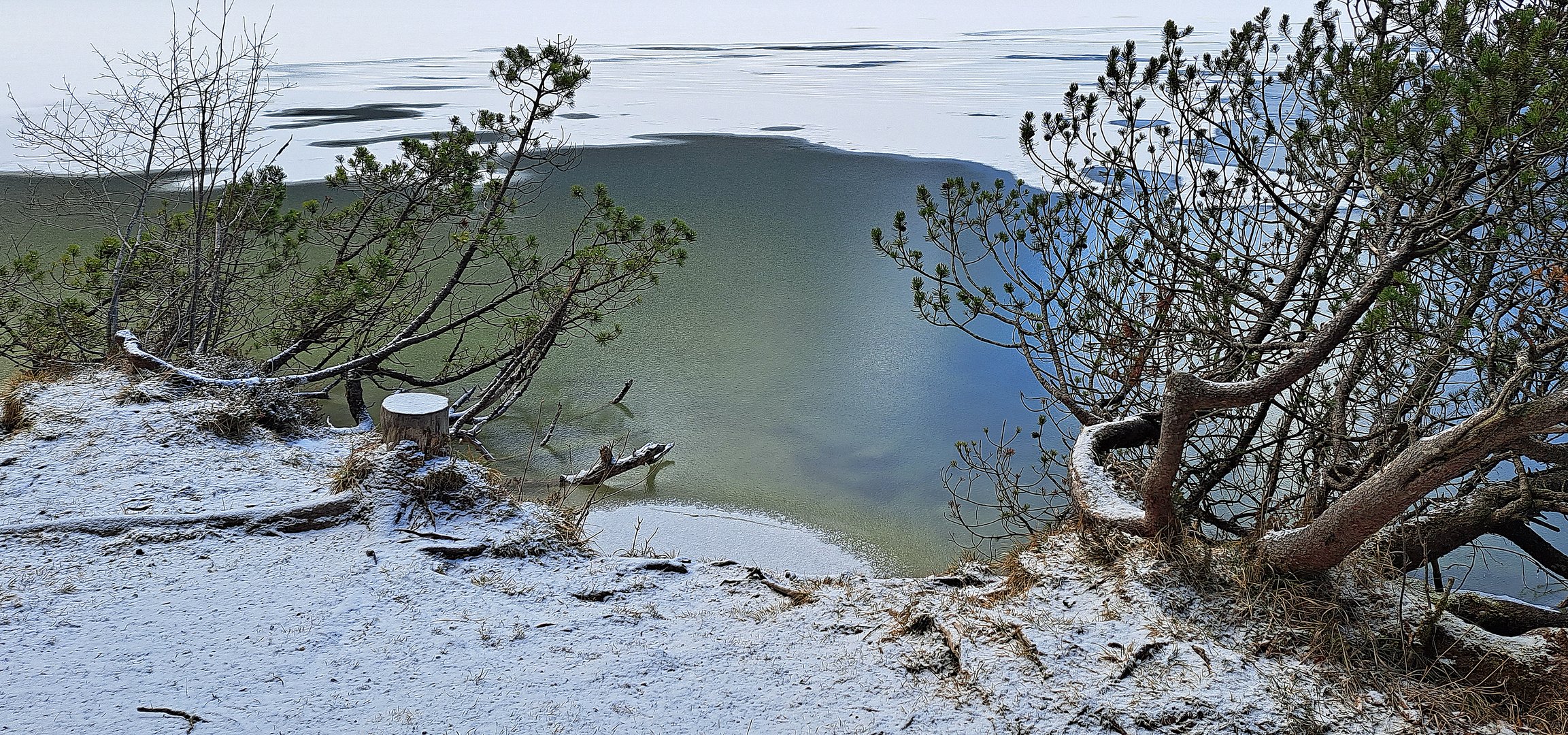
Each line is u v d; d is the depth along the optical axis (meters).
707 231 24.69
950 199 8.23
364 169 13.49
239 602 4.77
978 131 38.88
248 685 4.02
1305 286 7.92
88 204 12.43
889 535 10.60
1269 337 7.69
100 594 4.80
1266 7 7.33
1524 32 5.12
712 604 5.04
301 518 5.72
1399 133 5.83
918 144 35.78
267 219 12.21
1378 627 4.45
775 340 17.36
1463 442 3.93
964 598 4.88
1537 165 5.53
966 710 3.93
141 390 7.46
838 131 39.81
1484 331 6.31
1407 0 6.55
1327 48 7.04
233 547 5.39
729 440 13.22
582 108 49.56
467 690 4.03
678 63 82.44
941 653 4.32
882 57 87.50
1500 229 5.46
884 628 4.62
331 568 5.18
